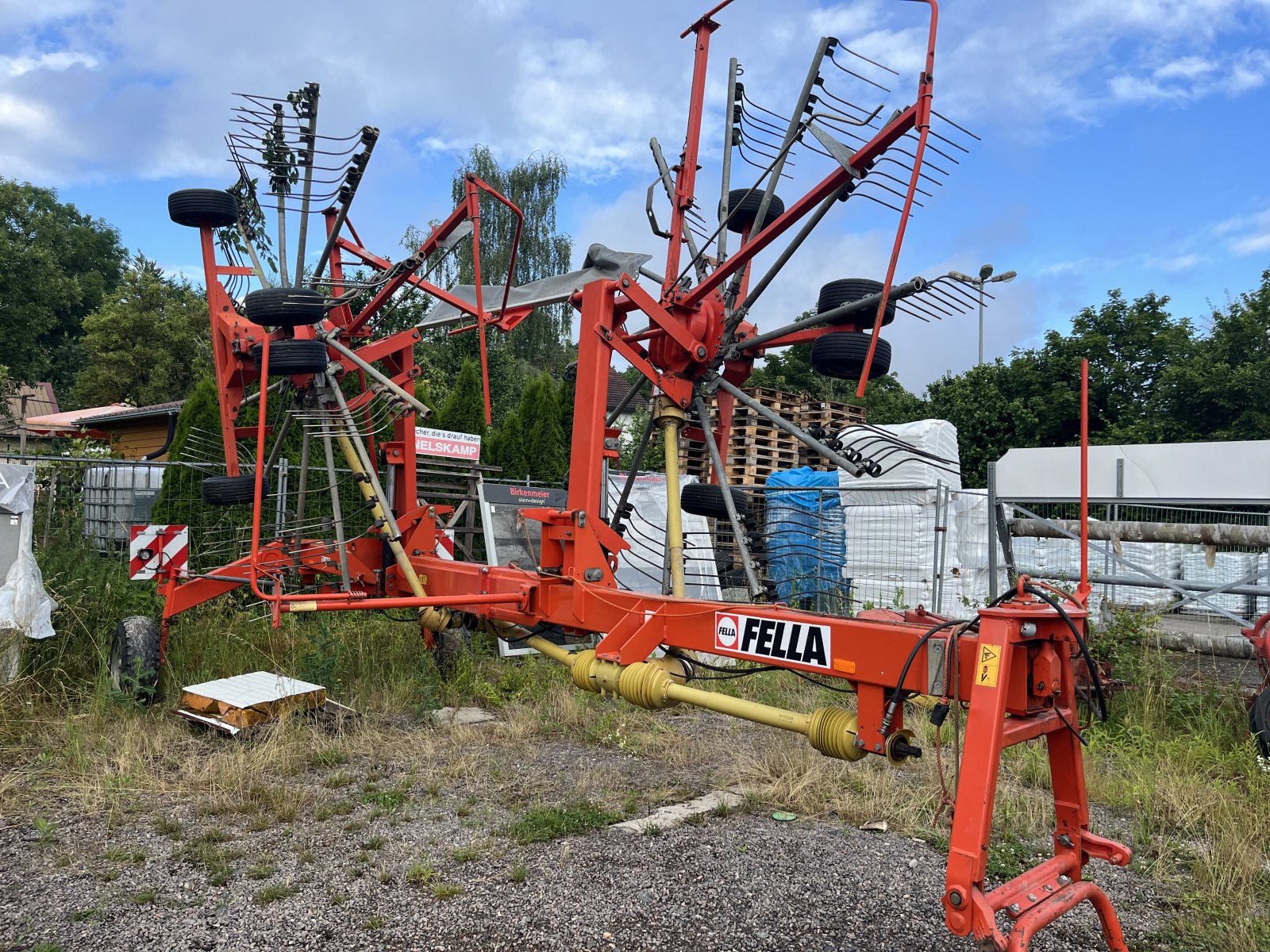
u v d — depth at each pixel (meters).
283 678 5.80
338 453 8.83
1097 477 7.95
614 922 3.16
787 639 3.33
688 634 3.73
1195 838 4.17
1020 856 3.87
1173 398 23.38
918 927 3.19
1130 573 9.89
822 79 3.98
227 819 4.05
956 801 2.45
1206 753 5.31
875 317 3.80
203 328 38.75
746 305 4.27
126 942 2.92
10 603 5.61
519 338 29.08
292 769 4.74
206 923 3.07
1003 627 2.56
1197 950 3.07
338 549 6.01
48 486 8.88
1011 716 2.67
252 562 4.56
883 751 2.97
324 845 3.78
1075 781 2.79
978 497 11.01
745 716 3.42
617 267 5.07
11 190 40.59
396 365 6.42
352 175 5.93
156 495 9.95
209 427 9.16
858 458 4.10
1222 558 10.77
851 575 10.52
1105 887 3.63
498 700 6.28
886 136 3.41
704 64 4.77
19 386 29.44
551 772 4.87
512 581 4.85
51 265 38.69
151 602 6.84
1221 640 7.33
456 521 8.53
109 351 37.44
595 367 4.42
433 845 3.81
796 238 3.92
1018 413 22.83
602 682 3.99
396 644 6.97
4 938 2.92
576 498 4.45
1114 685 6.15
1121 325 25.28
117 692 5.45
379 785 4.59
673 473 4.57
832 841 3.98
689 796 4.55
